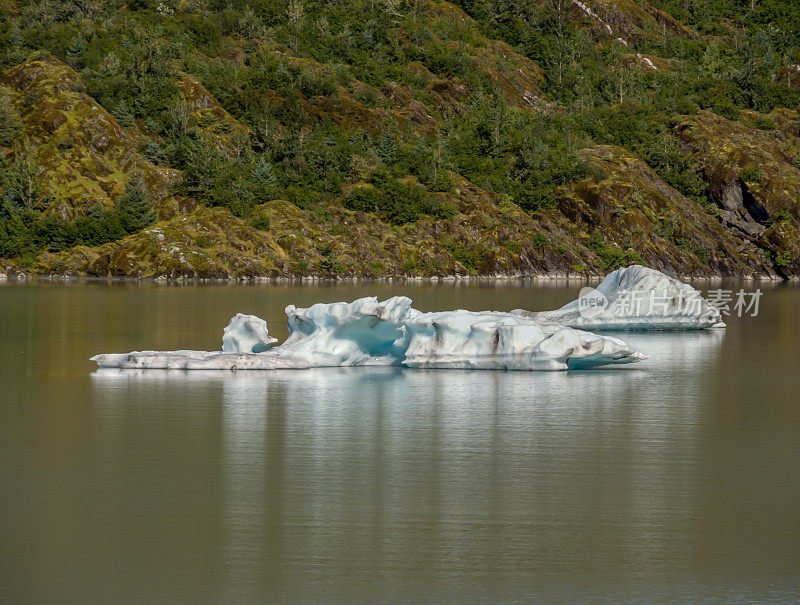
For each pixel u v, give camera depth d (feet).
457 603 111.45
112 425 201.16
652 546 128.88
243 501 146.92
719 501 148.46
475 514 141.38
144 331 399.03
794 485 157.79
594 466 169.07
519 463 170.50
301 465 168.04
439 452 178.19
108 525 135.95
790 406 229.66
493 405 226.38
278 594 113.50
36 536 131.54
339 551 126.41
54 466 166.91
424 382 259.39
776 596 113.50
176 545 128.36
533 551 126.93
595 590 115.03
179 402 227.81
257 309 521.65
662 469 167.32
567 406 226.38
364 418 209.56
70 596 112.88
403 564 122.42
